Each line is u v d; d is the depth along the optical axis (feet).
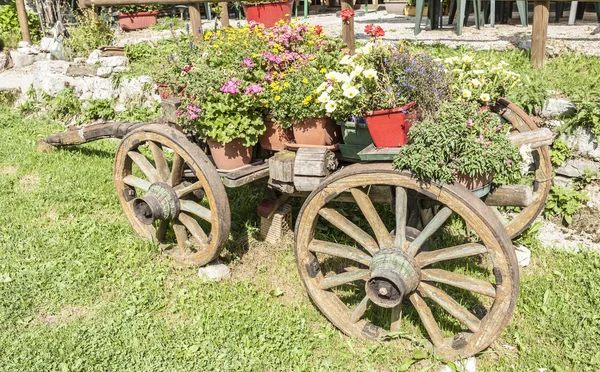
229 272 13.71
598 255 13.83
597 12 24.39
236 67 12.76
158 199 13.20
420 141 9.64
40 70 27.14
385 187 11.02
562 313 11.89
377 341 11.35
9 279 13.30
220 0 23.90
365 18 32.30
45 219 16.55
